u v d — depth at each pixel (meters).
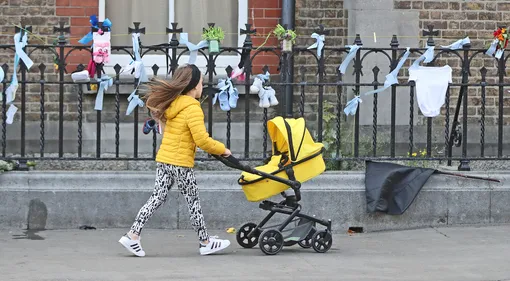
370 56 17.53
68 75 17.47
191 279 11.83
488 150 18.20
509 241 14.84
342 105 17.73
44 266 12.58
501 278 12.14
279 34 15.65
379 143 17.64
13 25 17.34
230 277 11.98
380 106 17.64
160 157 13.27
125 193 15.52
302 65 17.75
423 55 15.84
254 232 14.02
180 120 13.08
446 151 16.48
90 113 17.48
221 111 17.73
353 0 17.64
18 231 15.30
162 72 17.97
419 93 15.89
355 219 15.77
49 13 17.45
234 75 15.69
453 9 17.97
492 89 18.25
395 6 17.66
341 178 15.77
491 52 16.06
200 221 13.45
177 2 18.11
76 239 14.70
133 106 15.43
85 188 15.46
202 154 17.38
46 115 17.39
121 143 17.47
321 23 17.84
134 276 11.96
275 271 12.41
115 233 15.23
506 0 18.16
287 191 15.60
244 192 14.12
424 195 15.92
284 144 13.75
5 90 15.40
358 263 13.10
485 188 16.05
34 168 17.28
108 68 17.67
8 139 17.28
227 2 18.11
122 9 17.95
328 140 17.53
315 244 13.91
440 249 14.24
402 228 15.92
